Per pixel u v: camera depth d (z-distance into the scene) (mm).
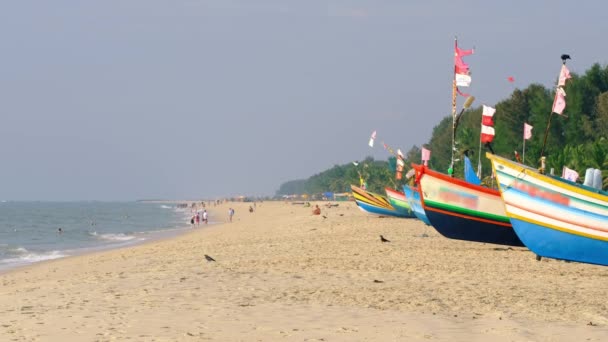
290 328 12430
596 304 16141
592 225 23797
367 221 61406
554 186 24359
